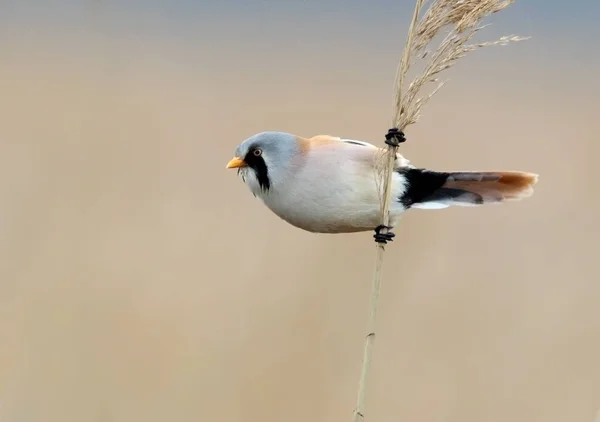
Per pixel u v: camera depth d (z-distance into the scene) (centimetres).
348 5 2312
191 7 2056
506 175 623
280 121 1355
